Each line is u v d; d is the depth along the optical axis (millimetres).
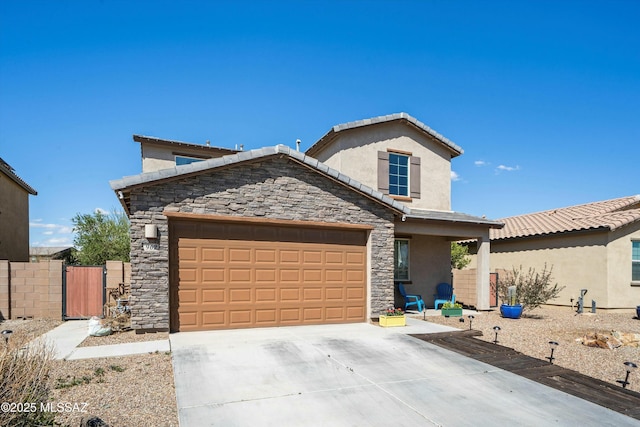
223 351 8406
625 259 17359
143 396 5988
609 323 13758
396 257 16391
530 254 20578
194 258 10414
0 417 3826
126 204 10812
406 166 16703
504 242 22094
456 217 15312
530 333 11422
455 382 6988
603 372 7883
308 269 11672
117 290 13203
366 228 12328
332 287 11969
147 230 9711
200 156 19625
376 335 10289
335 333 10438
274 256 11258
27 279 13094
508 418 5621
